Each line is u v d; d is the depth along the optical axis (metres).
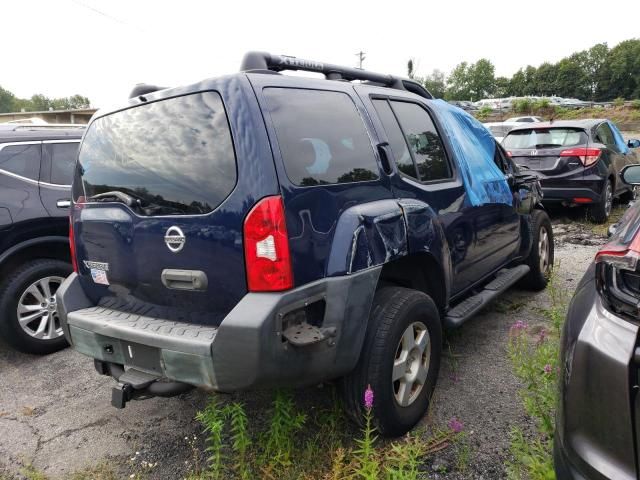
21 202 4.16
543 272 5.18
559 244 7.08
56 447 2.96
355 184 2.62
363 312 2.47
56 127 4.72
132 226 2.60
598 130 8.11
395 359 2.69
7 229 4.07
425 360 2.96
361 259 2.46
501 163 4.58
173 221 2.42
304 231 2.28
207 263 2.33
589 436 1.72
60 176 4.47
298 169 2.33
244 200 2.21
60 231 4.38
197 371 2.25
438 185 3.32
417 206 2.95
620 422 1.64
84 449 2.92
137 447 2.91
